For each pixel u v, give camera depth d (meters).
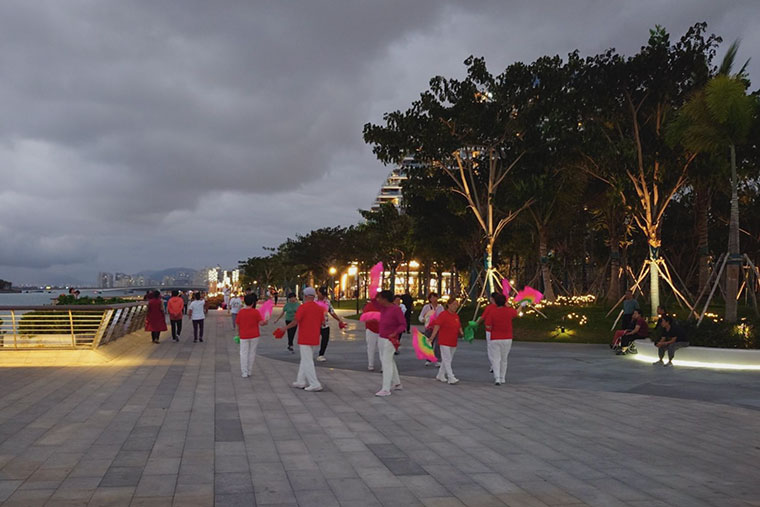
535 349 21.58
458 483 5.68
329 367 15.29
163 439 7.24
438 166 31.73
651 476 6.00
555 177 30.62
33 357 14.83
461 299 36.50
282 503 5.00
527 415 9.23
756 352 15.67
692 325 17.91
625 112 28.30
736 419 9.09
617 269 36.91
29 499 4.99
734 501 5.25
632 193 27.25
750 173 27.72
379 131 30.06
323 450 6.86
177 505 4.90
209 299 62.97
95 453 6.54
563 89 28.31
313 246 73.94
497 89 28.39
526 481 5.77
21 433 7.46
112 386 11.41
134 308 22.36
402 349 20.62
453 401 10.41
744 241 43.00
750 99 19.67
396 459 6.52
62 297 20.52
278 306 65.00
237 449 6.82
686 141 20.73
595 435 7.89
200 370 14.09
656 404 10.38
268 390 11.28
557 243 49.44
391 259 58.62
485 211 36.28
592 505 5.10
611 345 20.66
